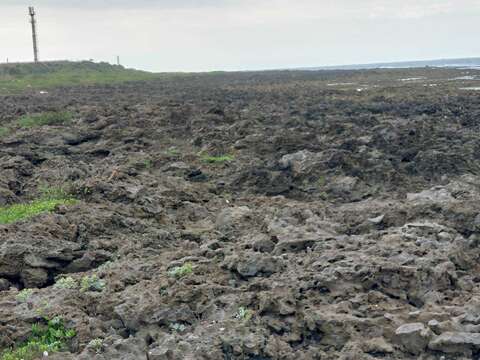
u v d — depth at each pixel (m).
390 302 11.58
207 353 10.15
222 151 28.11
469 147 25.38
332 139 28.28
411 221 16.39
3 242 15.41
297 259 13.30
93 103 48.25
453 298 11.84
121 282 13.20
